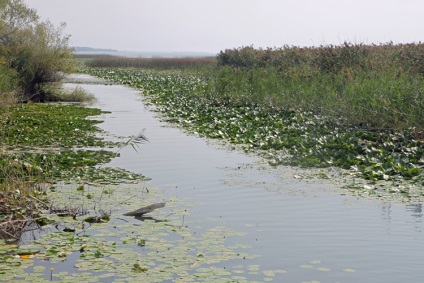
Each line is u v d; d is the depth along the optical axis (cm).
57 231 669
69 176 945
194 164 1073
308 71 2077
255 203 790
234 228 676
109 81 4034
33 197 770
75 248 603
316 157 1113
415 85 1445
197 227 678
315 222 700
